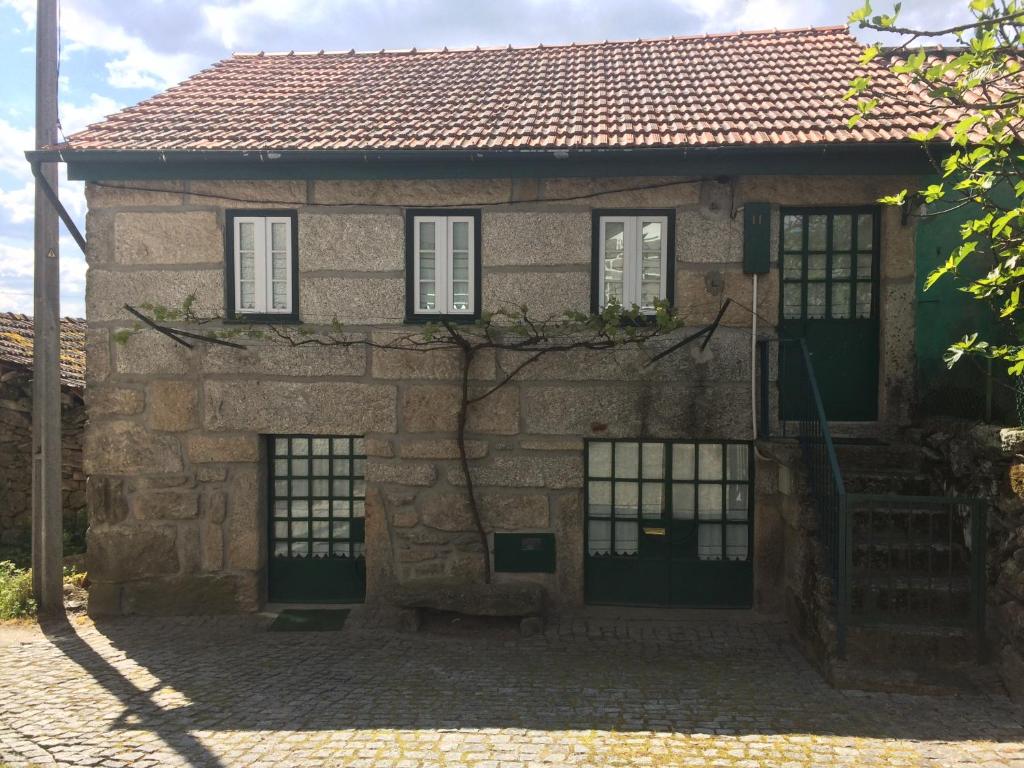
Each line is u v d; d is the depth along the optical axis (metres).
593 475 6.49
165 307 6.45
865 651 4.77
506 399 6.37
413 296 6.46
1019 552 4.42
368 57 9.00
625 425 6.28
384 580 6.52
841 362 6.36
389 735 4.00
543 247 6.31
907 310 6.13
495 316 6.32
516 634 5.97
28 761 3.77
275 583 6.76
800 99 6.68
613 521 6.49
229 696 4.66
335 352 6.44
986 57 3.69
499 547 6.43
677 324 5.75
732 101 6.77
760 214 6.14
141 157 6.09
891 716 4.22
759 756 3.71
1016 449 4.49
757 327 6.21
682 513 6.46
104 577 6.54
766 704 4.43
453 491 6.43
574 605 6.41
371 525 6.50
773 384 6.25
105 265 6.49
